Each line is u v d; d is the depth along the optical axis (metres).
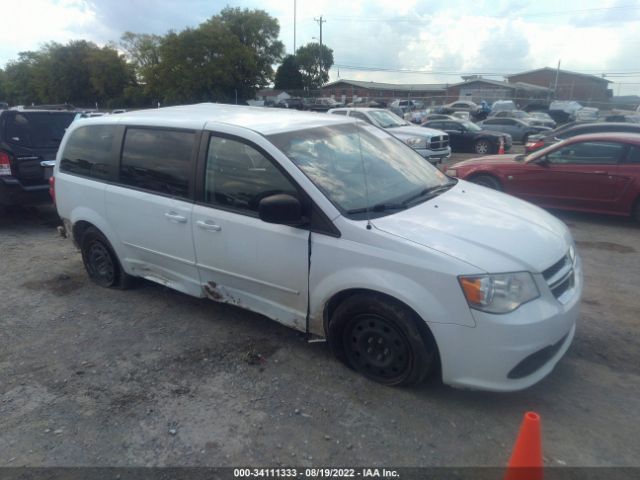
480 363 2.94
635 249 6.51
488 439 2.91
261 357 3.80
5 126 7.38
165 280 4.51
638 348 3.87
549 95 66.06
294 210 3.27
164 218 4.18
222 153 3.83
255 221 3.64
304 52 72.00
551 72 79.06
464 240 3.10
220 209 3.82
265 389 3.41
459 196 3.94
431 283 2.96
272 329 4.21
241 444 2.92
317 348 3.89
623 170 7.59
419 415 3.12
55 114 8.04
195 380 3.54
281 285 3.63
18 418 3.18
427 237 3.12
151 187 4.30
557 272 3.18
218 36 53.31
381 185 3.78
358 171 3.81
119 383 3.53
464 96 64.69
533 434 2.34
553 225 3.63
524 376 3.01
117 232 4.66
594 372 3.55
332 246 3.29
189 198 4.02
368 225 3.22
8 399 3.37
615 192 7.68
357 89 76.62
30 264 5.97
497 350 2.88
